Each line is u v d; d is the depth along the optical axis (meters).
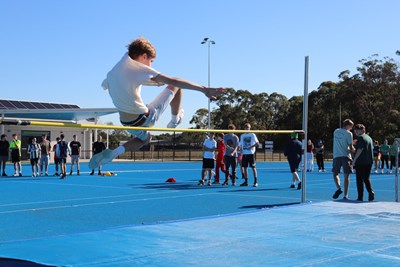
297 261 5.42
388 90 62.00
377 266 5.23
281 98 72.31
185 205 11.42
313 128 67.69
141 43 4.65
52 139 36.41
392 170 28.00
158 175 22.81
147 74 4.50
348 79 65.38
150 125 5.00
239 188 15.91
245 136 16.50
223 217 8.40
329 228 7.42
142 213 10.09
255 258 5.55
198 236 6.77
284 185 17.22
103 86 4.91
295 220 8.12
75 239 6.48
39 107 36.69
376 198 13.17
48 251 5.78
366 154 11.27
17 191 14.72
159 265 5.23
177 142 61.03
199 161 40.91
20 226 8.46
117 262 5.32
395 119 59.97
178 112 5.15
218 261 5.41
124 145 5.38
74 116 33.22
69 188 15.77
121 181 18.91
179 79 4.44
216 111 68.69
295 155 15.60
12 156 21.75
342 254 5.75
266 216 8.52
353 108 63.88
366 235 6.89
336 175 11.94
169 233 6.96
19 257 5.47
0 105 34.03
